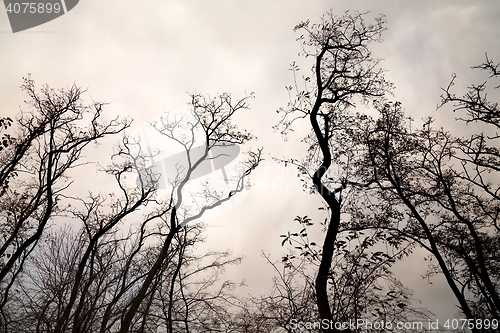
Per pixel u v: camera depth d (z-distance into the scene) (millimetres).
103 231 18750
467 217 17125
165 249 19141
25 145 18188
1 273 16062
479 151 15828
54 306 15891
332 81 18078
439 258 15727
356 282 11188
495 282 16375
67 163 19594
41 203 18891
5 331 15398
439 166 16812
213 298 19891
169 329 18562
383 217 16797
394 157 17141
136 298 16656
